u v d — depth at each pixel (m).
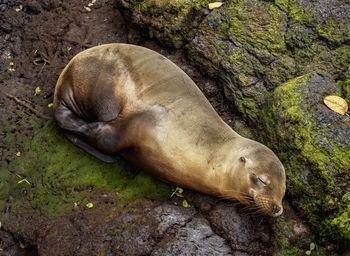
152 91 10.57
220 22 12.48
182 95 10.61
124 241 9.39
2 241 10.41
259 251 9.59
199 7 12.84
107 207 10.26
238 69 11.95
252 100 11.71
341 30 11.62
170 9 12.93
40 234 9.98
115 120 10.52
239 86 11.87
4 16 14.62
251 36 12.09
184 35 12.96
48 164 11.25
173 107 10.29
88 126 10.65
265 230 9.85
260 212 9.80
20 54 14.06
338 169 9.68
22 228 10.39
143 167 10.62
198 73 12.84
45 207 10.56
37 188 10.92
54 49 14.06
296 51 11.82
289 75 11.64
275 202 9.22
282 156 10.59
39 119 12.33
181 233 9.51
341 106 10.51
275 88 11.39
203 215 10.10
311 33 11.80
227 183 9.78
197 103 10.62
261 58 11.88
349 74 11.05
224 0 12.88
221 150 9.95
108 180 10.84
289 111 10.67
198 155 9.91
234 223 9.80
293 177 10.16
